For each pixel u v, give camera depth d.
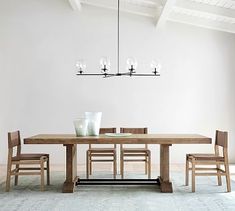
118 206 4.02
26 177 5.74
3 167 6.74
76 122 4.87
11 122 7.20
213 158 4.72
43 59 7.24
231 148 7.24
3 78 7.23
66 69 7.23
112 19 7.27
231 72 7.27
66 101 7.22
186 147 7.25
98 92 7.23
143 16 7.29
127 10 7.04
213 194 4.57
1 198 4.37
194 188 4.70
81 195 4.53
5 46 7.25
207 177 5.74
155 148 7.22
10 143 4.72
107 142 4.54
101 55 7.26
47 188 4.93
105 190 4.82
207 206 4.02
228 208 3.94
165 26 7.29
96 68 7.23
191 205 4.06
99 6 7.26
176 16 7.02
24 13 7.28
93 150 5.71
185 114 7.24
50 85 7.23
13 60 7.23
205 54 7.29
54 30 7.27
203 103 7.25
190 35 7.29
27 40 7.26
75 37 7.27
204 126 7.24
